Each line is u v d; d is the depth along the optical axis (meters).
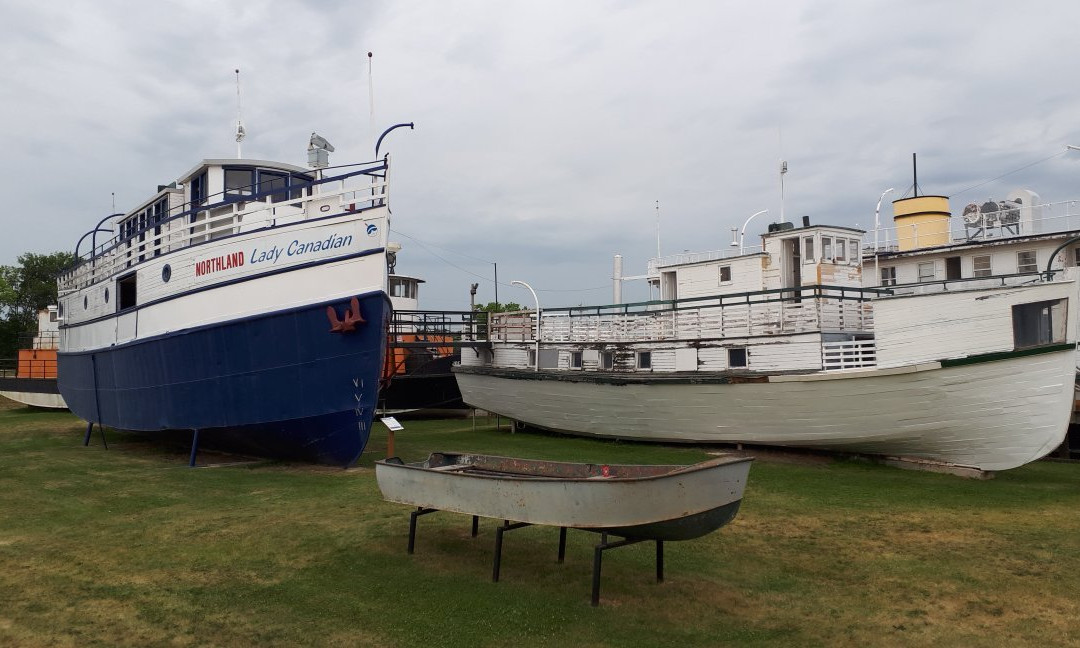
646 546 9.73
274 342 15.59
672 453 17.86
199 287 16.66
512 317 24.14
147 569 8.94
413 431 23.94
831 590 8.24
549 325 22.64
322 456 16.22
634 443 19.88
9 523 11.04
